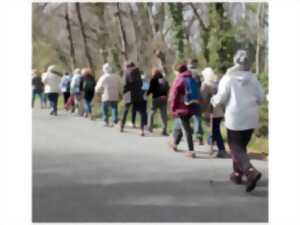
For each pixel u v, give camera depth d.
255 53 16.02
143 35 21.02
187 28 17.39
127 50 21.67
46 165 9.94
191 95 10.45
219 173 9.39
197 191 8.30
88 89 16.69
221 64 15.29
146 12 20.23
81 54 25.08
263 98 8.41
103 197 7.96
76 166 9.90
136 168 9.78
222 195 8.11
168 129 14.32
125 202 7.73
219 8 15.76
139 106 13.55
